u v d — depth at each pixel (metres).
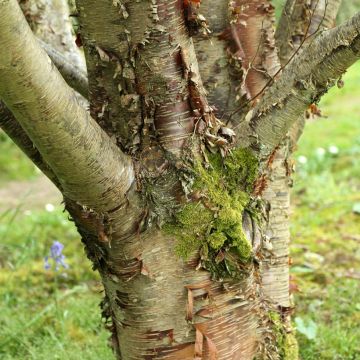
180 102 1.84
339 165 5.69
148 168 1.84
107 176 1.75
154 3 1.77
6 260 3.85
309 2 2.24
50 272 3.59
